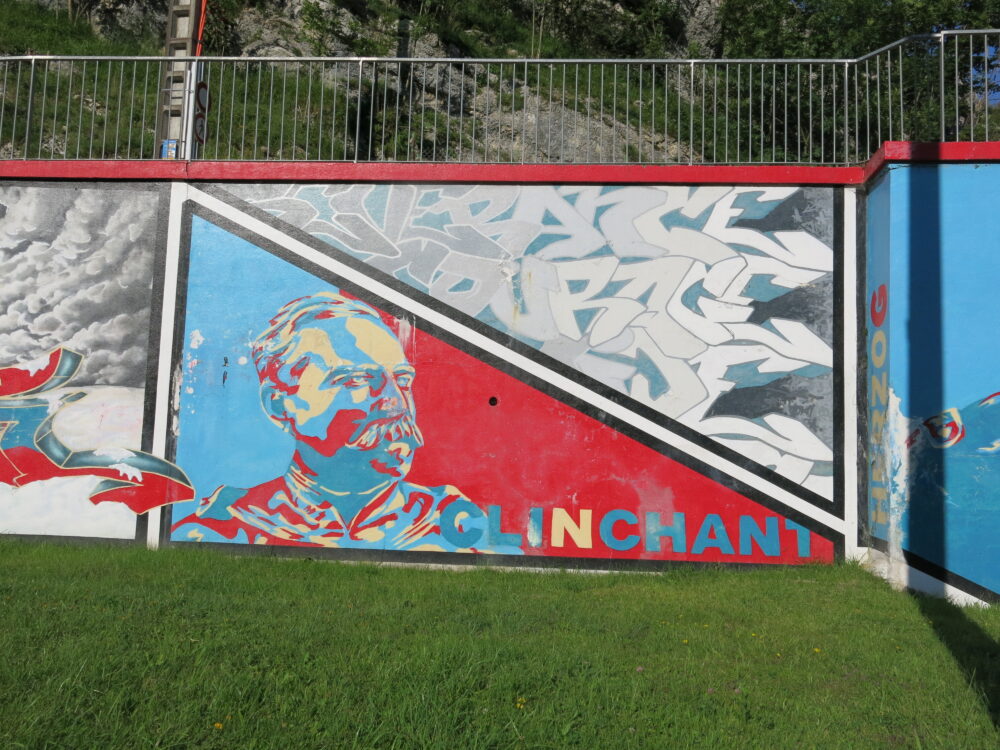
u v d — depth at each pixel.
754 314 7.93
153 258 8.36
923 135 8.66
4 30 15.84
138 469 8.15
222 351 8.22
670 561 7.76
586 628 5.38
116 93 13.11
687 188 8.08
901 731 3.83
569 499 7.89
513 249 8.16
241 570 7.02
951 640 5.33
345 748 3.46
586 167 8.16
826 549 7.71
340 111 12.77
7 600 5.37
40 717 3.51
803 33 19.89
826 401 7.82
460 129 8.61
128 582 6.24
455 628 5.18
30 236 8.46
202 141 9.52
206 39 16.34
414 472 7.99
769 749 3.58
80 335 8.34
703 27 24.52
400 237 8.23
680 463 7.85
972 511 6.98
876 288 7.59
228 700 3.81
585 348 8.01
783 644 5.14
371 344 8.16
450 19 20.61
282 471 8.06
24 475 8.23
